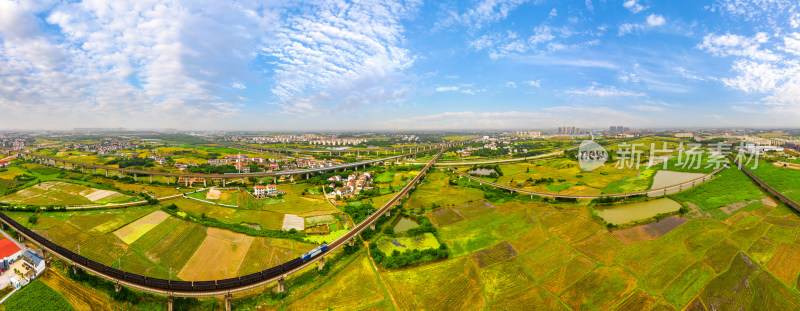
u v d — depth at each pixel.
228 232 117.44
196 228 119.88
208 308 74.69
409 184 191.50
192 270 91.94
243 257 99.56
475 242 111.06
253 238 112.69
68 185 183.00
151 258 98.50
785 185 172.00
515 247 106.62
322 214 141.88
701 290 80.69
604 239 111.44
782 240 107.06
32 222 122.25
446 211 147.25
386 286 84.19
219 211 142.50
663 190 176.62
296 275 88.75
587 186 194.88
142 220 127.06
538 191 183.88
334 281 86.00
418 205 157.62
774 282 83.69
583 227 122.44
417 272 91.06
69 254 85.31
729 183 185.00
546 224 126.56
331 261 96.38
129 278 76.88
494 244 109.12
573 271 90.50
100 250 102.62
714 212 138.12
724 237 110.44
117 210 137.88
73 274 83.69
